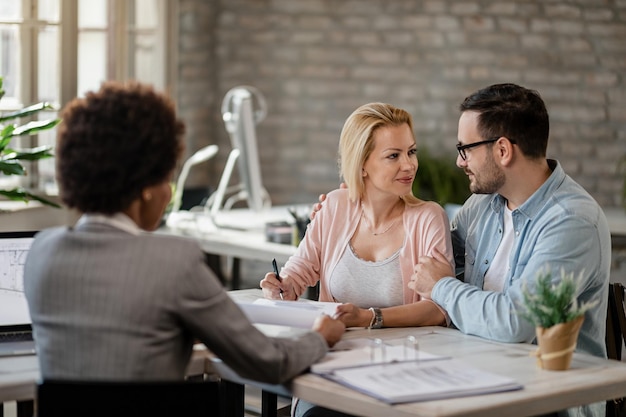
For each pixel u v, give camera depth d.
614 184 7.75
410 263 3.02
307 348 2.27
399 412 2.02
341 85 7.91
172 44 7.29
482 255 2.98
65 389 1.94
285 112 7.96
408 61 7.85
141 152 2.06
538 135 2.79
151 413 1.95
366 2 7.85
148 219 2.16
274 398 2.86
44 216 5.27
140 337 2.03
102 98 2.09
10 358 2.42
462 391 2.11
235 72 7.93
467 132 2.84
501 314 2.62
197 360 2.44
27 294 2.15
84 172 2.05
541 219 2.76
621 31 7.70
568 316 2.33
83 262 2.07
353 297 3.07
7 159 4.13
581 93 7.75
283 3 7.88
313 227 3.22
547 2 7.72
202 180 7.92
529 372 2.33
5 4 5.38
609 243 2.78
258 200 6.00
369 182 3.06
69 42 5.52
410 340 2.37
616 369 2.37
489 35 7.76
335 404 2.14
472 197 3.17
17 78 5.42
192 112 7.78
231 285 7.24
